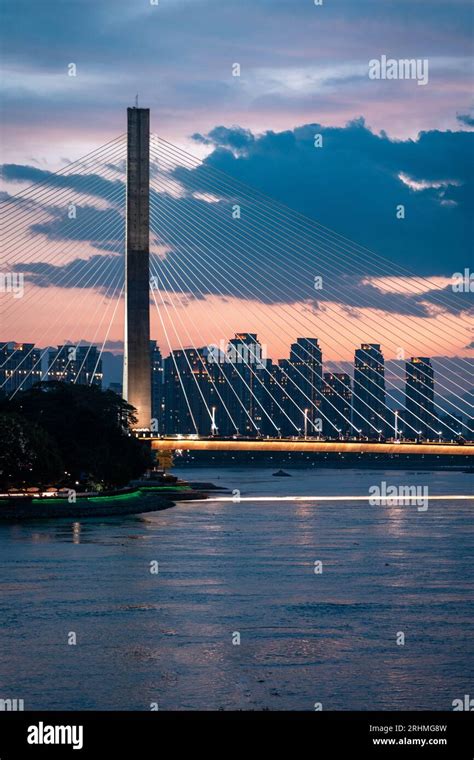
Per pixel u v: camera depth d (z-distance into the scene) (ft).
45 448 573.74
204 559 404.98
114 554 415.64
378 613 298.76
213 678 233.55
